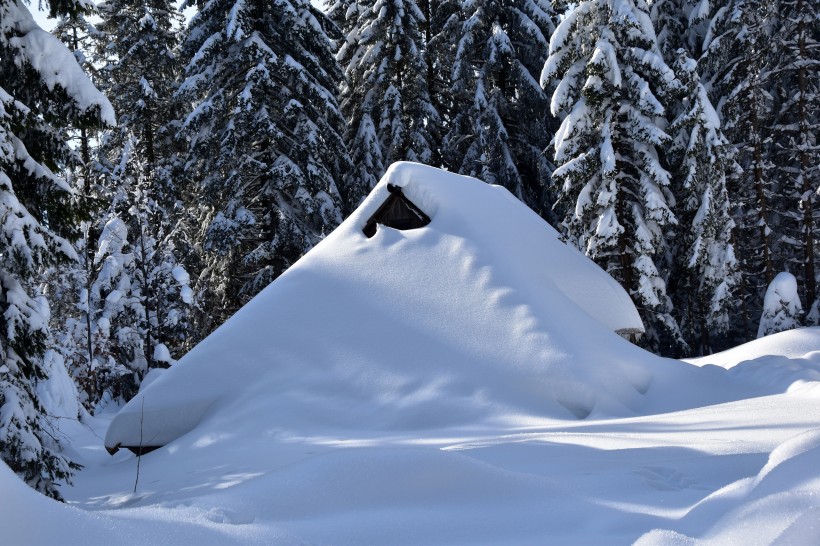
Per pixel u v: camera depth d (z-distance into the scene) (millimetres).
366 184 30000
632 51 22125
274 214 24969
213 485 8297
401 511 4484
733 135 29156
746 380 13164
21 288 9469
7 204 8734
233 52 24891
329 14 37906
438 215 15625
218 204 25766
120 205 25641
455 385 12312
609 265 23859
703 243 24734
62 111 9945
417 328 13477
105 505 8523
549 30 31125
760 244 31406
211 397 13102
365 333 13578
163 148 32938
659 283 23031
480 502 4656
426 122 32625
